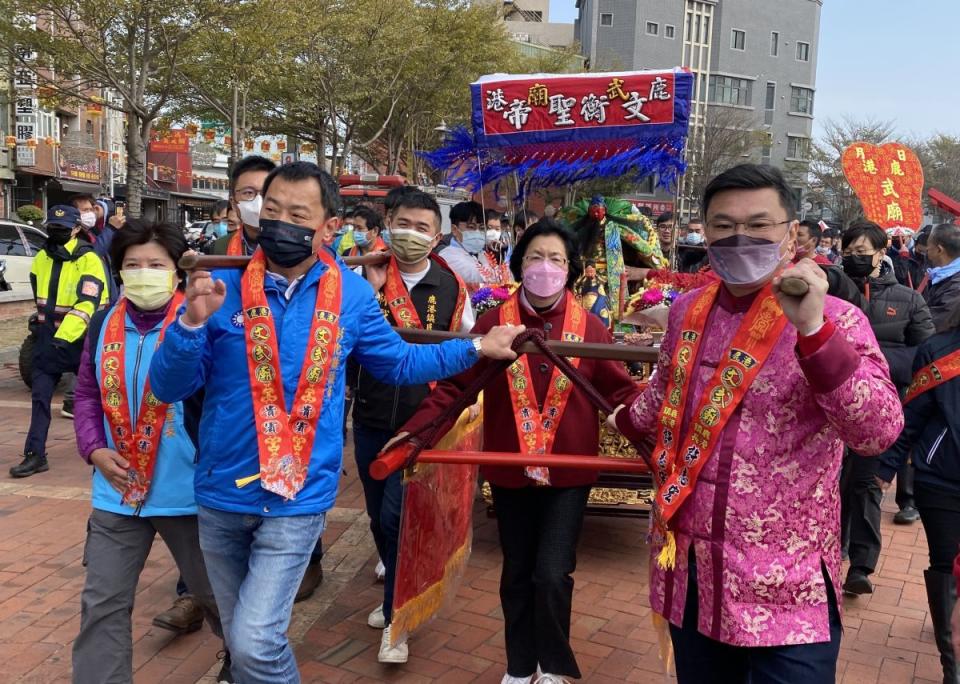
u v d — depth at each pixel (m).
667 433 2.21
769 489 2.01
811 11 56.88
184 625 3.78
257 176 3.53
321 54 21.25
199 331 2.27
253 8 15.94
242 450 2.41
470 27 23.86
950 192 37.53
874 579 4.72
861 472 4.32
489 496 5.14
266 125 25.42
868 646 3.90
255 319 2.39
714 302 2.19
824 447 2.02
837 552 2.09
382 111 27.02
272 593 2.36
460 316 3.87
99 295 5.95
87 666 2.81
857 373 1.84
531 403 3.09
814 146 40.41
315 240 2.44
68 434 7.30
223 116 22.14
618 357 2.60
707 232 2.08
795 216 2.04
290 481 2.37
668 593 2.21
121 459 2.85
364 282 2.64
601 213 5.87
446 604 3.88
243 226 3.68
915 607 4.35
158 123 24.56
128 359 2.87
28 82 17.44
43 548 4.72
